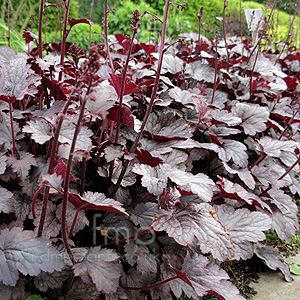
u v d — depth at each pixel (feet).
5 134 1.82
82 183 1.75
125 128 2.37
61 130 1.64
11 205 1.60
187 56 4.00
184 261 1.81
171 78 3.12
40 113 1.77
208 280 1.72
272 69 3.74
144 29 6.57
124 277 1.78
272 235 2.82
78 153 1.15
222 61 3.06
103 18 2.36
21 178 1.65
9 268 1.28
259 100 3.48
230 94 3.68
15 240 1.38
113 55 3.39
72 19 1.95
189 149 2.44
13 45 4.28
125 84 1.71
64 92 1.88
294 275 2.40
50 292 1.58
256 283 2.29
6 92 1.64
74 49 1.63
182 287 1.77
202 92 2.88
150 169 1.77
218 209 2.17
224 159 2.38
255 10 4.38
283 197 2.54
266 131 3.37
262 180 2.47
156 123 2.33
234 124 2.66
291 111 3.53
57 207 1.64
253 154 3.03
